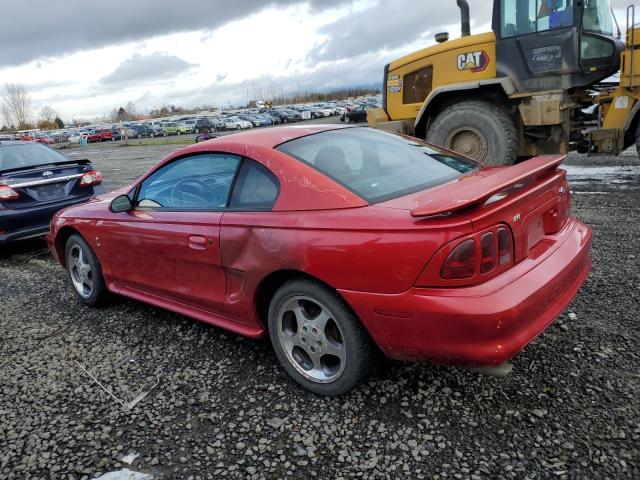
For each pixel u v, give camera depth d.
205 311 3.54
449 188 2.73
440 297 2.31
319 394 2.89
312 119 54.06
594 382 2.76
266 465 2.39
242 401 2.91
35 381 3.33
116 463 2.48
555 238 2.91
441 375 2.96
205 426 2.71
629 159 10.23
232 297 3.22
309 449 2.47
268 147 3.12
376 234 2.46
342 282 2.56
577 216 6.18
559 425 2.46
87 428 2.77
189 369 3.31
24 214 6.51
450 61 8.38
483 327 2.25
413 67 8.91
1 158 7.14
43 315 4.53
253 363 3.32
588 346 3.12
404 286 2.39
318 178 2.83
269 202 2.95
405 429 2.54
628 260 4.52
